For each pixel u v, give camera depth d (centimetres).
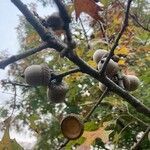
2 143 335
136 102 325
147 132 349
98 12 275
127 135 728
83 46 616
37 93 966
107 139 380
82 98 807
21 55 275
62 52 284
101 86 344
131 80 349
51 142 1042
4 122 336
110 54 297
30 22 276
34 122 361
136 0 734
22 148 337
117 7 539
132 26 650
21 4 269
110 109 666
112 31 544
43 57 825
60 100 313
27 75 300
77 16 274
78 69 304
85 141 380
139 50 667
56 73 308
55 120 1024
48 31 280
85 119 328
